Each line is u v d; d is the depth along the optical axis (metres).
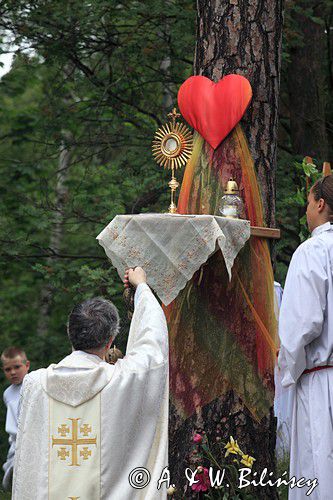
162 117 12.41
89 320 4.47
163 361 4.52
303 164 7.11
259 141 6.05
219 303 5.86
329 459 4.90
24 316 20.25
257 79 6.09
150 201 11.84
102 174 12.74
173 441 5.86
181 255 5.27
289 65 12.24
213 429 5.84
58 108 12.72
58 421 4.36
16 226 13.40
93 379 4.37
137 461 4.40
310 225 5.23
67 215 12.38
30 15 11.64
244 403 5.84
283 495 6.88
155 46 11.86
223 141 5.95
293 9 11.38
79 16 11.45
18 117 15.16
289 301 4.95
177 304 5.90
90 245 15.73
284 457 7.14
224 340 5.84
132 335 4.71
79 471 4.33
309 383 5.02
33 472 4.36
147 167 11.98
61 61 11.95
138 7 11.21
